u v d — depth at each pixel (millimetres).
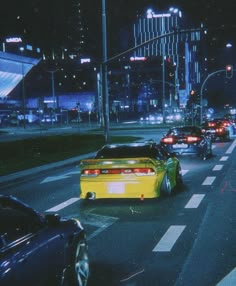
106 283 6004
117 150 12844
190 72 165000
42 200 13156
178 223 9500
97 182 11844
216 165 20578
